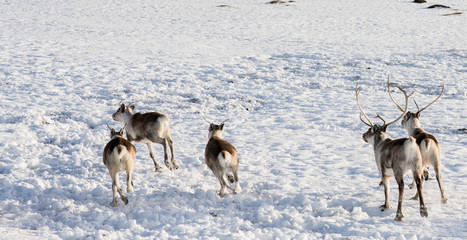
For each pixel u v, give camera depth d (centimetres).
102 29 12256
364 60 8731
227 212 2556
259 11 16138
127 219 2458
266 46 10325
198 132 4728
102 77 7406
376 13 15938
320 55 9219
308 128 4844
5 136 4388
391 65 8325
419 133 2753
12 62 8206
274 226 2359
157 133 3438
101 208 2619
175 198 2761
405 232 2191
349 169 3475
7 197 2830
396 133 4556
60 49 9494
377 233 2159
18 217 2441
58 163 3703
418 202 2666
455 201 2648
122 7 16400
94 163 3684
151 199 2800
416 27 12875
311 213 2561
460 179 3094
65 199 2800
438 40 10744
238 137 4503
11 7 15638
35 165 3659
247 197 2788
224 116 5447
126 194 2862
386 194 2556
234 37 11462
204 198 2780
